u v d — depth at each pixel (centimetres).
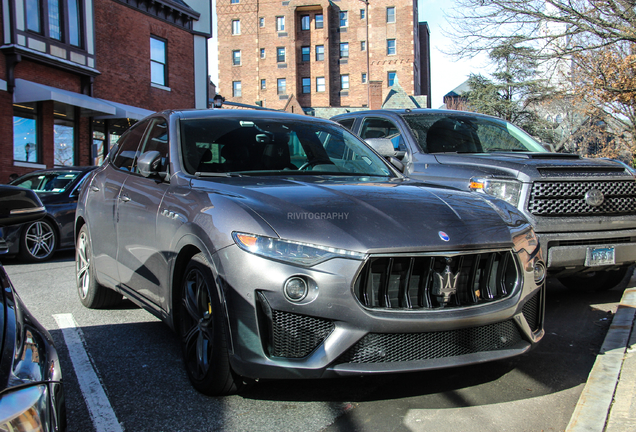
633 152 1812
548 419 281
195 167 373
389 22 5938
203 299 306
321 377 265
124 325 459
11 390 131
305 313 264
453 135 632
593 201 479
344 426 272
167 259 338
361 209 295
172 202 346
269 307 266
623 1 1007
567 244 478
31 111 1756
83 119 1936
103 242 460
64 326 456
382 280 274
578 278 584
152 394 313
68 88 1872
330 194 314
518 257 306
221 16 6228
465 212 314
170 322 341
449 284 281
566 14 1063
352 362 269
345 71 6025
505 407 295
